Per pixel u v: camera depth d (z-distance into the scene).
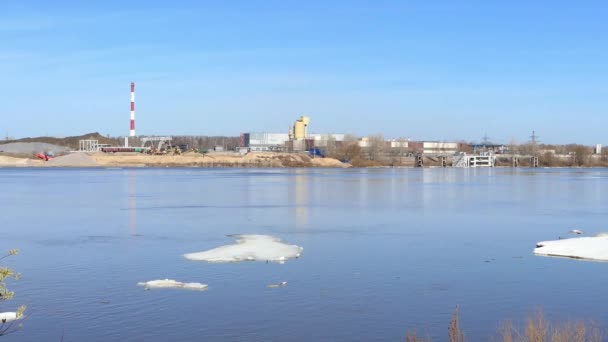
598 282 30.05
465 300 27.02
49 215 59.53
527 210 65.75
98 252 38.12
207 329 23.22
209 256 36.31
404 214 61.09
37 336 22.34
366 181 126.25
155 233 46.69
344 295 27.75
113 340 22.05
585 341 21.22
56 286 29.20
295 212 62.84
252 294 27.88
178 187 104.56
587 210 65.81
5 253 37.91
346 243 41.75
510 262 34.97
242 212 62.75
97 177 143.38
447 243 41.88
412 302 26.70
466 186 110.12
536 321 23.38
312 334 22.73
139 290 28.47
